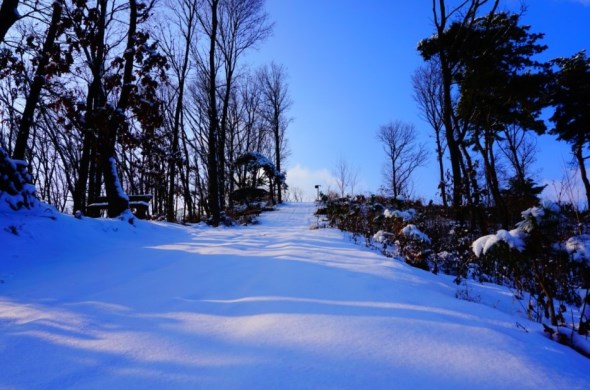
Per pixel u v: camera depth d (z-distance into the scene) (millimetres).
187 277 4320
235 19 17828
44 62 9086
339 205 12789
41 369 2004
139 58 9555
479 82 12984
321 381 1858
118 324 2695
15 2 7461
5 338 2418
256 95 31734
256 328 2576
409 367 2029
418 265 6277
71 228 6738
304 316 2809
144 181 21781
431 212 13180
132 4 10156
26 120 8969
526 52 14477
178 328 2609
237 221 16438
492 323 2941
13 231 5656
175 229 10531
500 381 1926
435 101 25250
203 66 19375
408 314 2902
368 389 1795
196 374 1934
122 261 5395
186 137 21125
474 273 6590
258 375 1914
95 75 10094
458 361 2119
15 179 6551
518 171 22422
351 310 2980
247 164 27000
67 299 3389
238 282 4020
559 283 4867
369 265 5055
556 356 2385
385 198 17406
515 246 3213
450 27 12938
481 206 11094
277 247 6902
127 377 1909
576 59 18531
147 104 9555
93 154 12398
